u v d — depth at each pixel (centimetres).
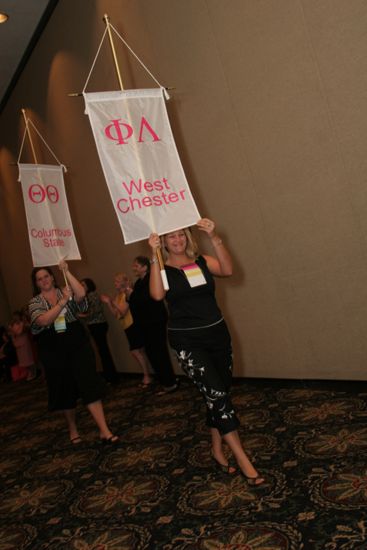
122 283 598
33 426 550
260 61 394
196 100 466
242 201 442
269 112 397
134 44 535
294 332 425
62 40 684
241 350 485
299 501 241
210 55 438
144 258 536
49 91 753
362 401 358
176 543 233
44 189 437
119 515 278
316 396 393
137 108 327
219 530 235
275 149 400
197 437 375
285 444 313
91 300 662
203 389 278
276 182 406
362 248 355
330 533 209
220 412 275
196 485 291
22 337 926
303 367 425
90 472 358
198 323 281
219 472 300
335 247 374
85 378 407
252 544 216
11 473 400
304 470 272
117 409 518
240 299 471
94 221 712
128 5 527
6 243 1166
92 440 436
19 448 471
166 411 469
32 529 288
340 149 352
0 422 607
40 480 367
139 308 527
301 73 365
